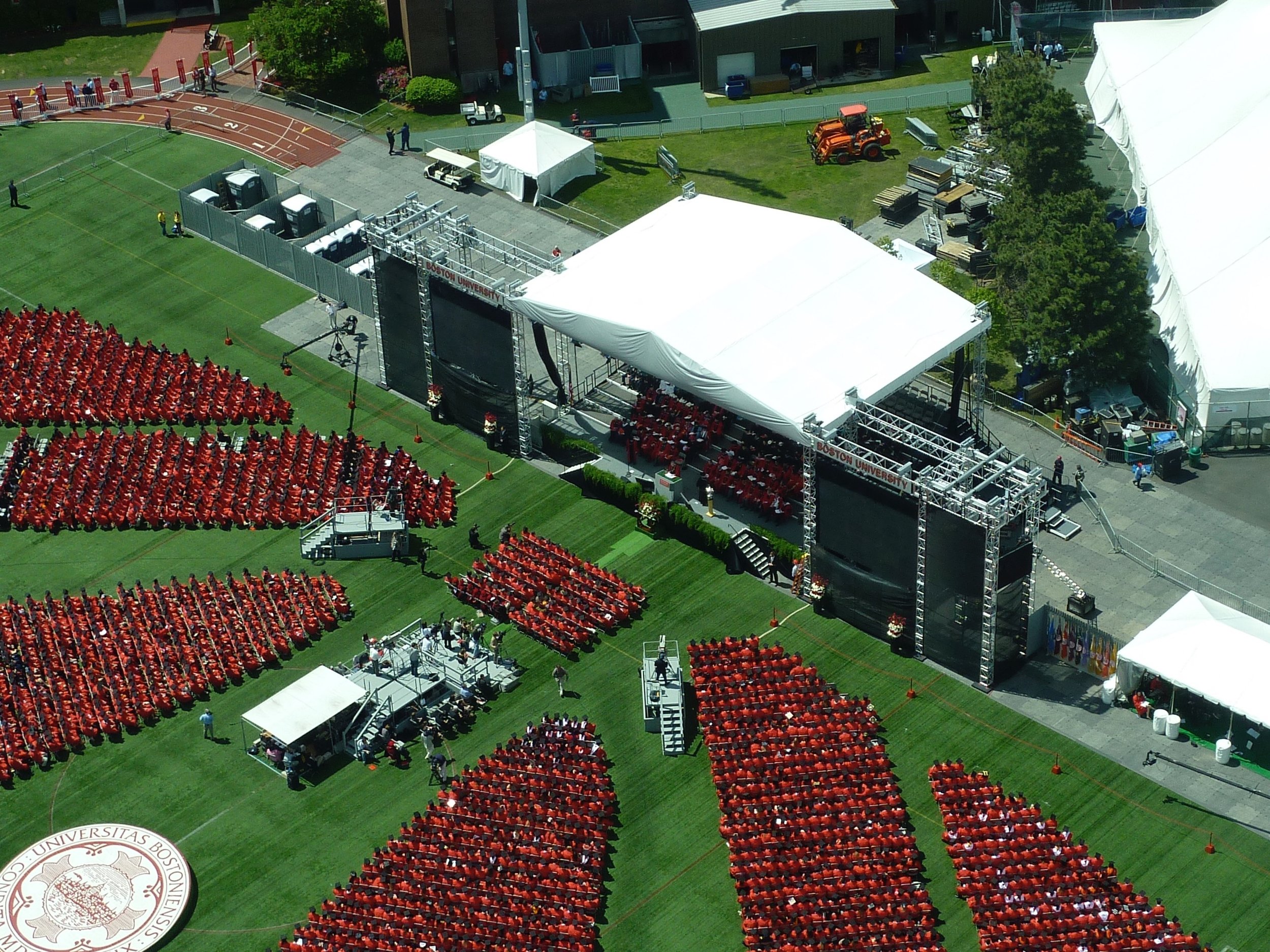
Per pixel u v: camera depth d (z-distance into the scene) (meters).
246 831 100.75
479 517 122.06
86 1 181.50
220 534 122.12
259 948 94.25
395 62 170.25
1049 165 139.62
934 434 107.44
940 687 106.94
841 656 109.50
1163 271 131.50
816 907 91.31
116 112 168.50
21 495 124.62
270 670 110.81
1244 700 98.81
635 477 122.38
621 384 132.38
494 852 95.38
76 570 119.62
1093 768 101.06
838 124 157.25
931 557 104.94
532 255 128.38
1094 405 126.38
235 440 128.38
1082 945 88.44
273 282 146.75
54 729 106.50
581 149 153.88
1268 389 120.88
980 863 93.50
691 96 168.12
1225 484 120.69
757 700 104.06
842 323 115.62
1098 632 105.50
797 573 113.50
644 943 92.75
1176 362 126.69
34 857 99.50
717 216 127.12
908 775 101.00
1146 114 142.62
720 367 112.75
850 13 165.62
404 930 91.25
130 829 101.00
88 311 143.62
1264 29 142.12
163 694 108.56
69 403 132.38
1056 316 124.25
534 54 169.38
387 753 105.19
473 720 106.75
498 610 113.44
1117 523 117.88
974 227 143.62
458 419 130.88
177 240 151.88
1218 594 111.69
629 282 120.69
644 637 111.62
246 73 173.75
